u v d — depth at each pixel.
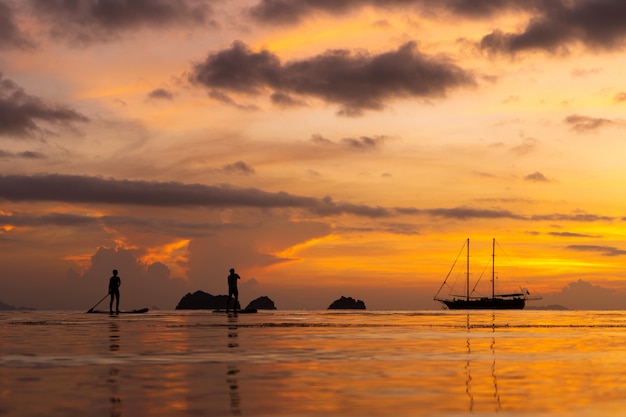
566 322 47.72
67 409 10.99
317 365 17.03
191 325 38.09
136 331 31.58
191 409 11.04
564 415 10.60
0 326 36.47
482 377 14.86
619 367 16.86
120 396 12.21
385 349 21.80
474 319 53.94
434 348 22.27
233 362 17.67
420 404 11.53
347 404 11.52
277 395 12.39
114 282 62.81
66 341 24.61
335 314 69.06
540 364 17.48
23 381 13.95
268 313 72.50
